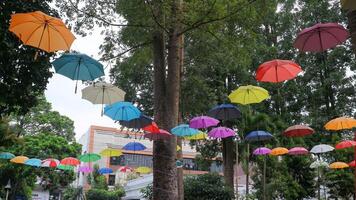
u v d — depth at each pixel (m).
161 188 9.39
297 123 24.56
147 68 19.23
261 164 18.69
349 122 12.27
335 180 20.06
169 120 10.02
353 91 24.08
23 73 11.92
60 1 10.56
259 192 18.64
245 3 10.05
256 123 18.59
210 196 16.78
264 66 7.46
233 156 23.80
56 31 6.25
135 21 10.32
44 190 35.38
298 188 18.78
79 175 41.66
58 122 36.06
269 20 23.42
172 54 10.30
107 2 10.45
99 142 45.97
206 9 9.68
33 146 30.36
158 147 9.70
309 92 24.73
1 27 10.82
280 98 23.70
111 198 36.44
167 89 10.21
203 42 14.57
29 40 6.26
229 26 11.15
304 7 24.94
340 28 5.98
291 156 19.47
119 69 14.46
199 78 19.00
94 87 9.50
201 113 19.56
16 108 12.87
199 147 25.39
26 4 10.89
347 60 24.05
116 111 9.21
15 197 30.88
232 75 22.34
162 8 9.65
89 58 7.41
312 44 6.29
